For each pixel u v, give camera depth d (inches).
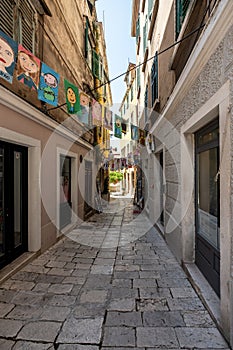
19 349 85.6
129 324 99.4
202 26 117.9
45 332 94.5
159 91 263.3
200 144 147.2
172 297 121.8
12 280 142.3
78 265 168.2
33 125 181.6
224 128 89.2
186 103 152.8
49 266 165.9
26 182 184.2
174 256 187.0
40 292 127.6
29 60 132.3
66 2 260.1
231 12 80.7
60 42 240.8
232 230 83.7
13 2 152.8
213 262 121.6
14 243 169.9
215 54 100.5
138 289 131.0
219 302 110.6
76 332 94.6
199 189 151.3
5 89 135.3
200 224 147.3
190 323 99.7
